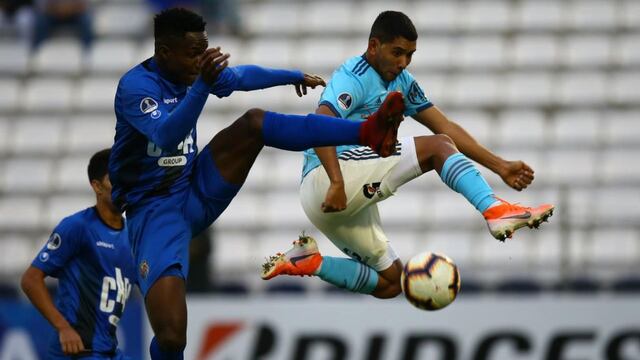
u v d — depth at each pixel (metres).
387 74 18.20
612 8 52.00
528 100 47.69
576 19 51.69
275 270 18.64
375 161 17.70
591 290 34.28
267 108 48.81
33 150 49.38
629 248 38.81
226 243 43.00
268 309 32.19
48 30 54.69
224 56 15.65
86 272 24.42
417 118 19.39
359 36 52.78
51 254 24.14
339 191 16.97
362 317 31.77
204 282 33.06
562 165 44.22
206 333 32.25
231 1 53.81
